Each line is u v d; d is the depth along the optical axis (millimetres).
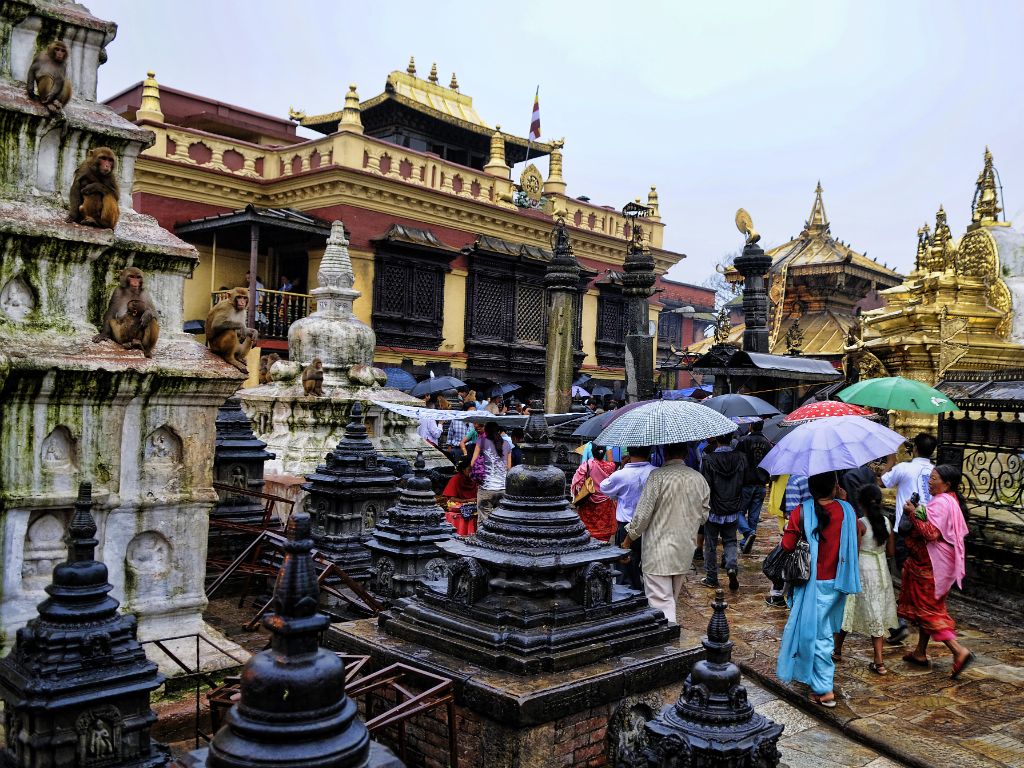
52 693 3354
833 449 6137
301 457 11562
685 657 5059
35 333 4785
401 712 4031
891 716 5805
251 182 20859
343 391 12289
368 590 7352
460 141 27359
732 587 9188
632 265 14945
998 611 8430
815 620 5918
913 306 12352
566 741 4453
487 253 23016
